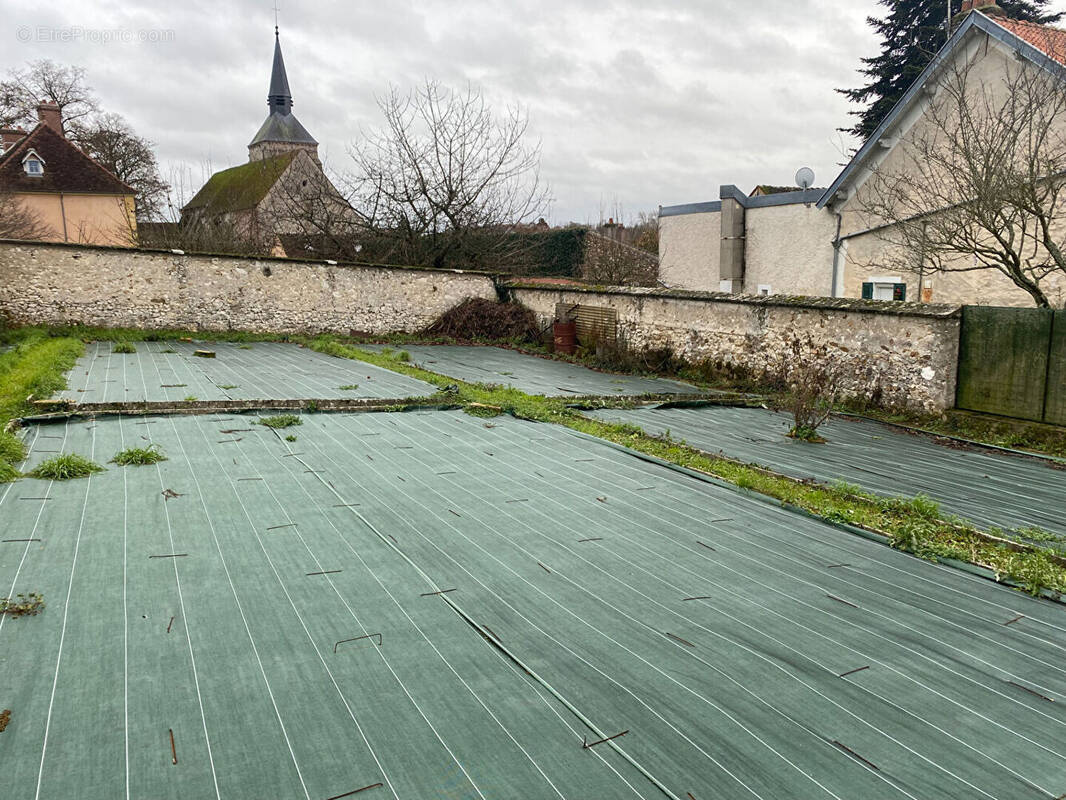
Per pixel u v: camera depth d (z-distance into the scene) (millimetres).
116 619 3146
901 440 7977
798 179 14492
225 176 37750
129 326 14320
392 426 7137
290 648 2986
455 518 4625
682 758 2416
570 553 4152
